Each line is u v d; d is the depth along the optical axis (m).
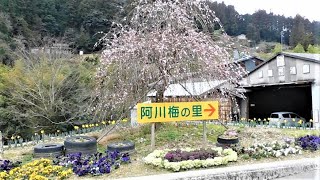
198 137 8.59
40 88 14.55
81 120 14.34
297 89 19.53
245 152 6.84
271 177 5.93
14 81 14.73
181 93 10.62
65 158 6.30
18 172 5.55
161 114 7.01
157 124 9.21
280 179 5.88
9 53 19.69
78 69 16.12
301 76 16.39
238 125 11.07
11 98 14.52
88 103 14.49
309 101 18.88
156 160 5.91
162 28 8.68
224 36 9.89
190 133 8.96
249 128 10.25
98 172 5.50
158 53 8.23
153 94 10.22
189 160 5.90
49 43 20.23
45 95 14.48
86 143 6.86
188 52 8.44
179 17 8.59
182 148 7.24
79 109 14.45
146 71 8.60
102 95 10.23
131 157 6.69
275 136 8.94
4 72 16.50
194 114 7.19
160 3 8.87
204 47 8.49
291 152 7.08
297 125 11.32
